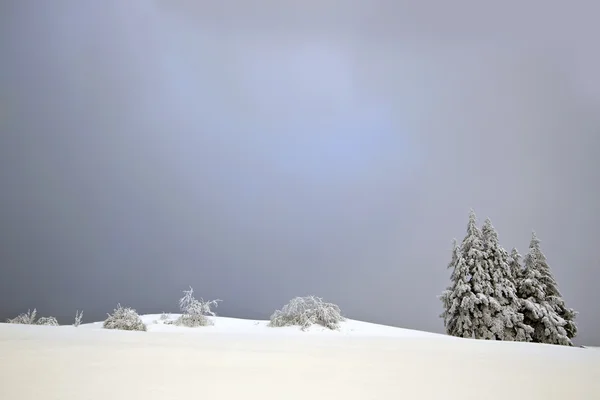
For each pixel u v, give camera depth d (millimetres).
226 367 5578
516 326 30828
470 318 30953
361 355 7402
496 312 30766
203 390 4199
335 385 4645
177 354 6660
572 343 31578
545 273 34500
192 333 12414
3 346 7035
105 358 5961
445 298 32688
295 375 5164
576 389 4785
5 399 3574
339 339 11500
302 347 8672
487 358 7664
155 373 4969
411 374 5488
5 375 4547
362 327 29547
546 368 6445
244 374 5113
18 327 12367
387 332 28422
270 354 7102
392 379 5090
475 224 32750
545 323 31766
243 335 12695
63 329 11867
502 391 4578
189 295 30375
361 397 4121
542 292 32969
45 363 5363
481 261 31719
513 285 31688
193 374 4996
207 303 30328
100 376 4656
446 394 4355
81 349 6852
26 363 5320
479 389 4652
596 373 6047
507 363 6953
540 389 4734
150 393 3982
